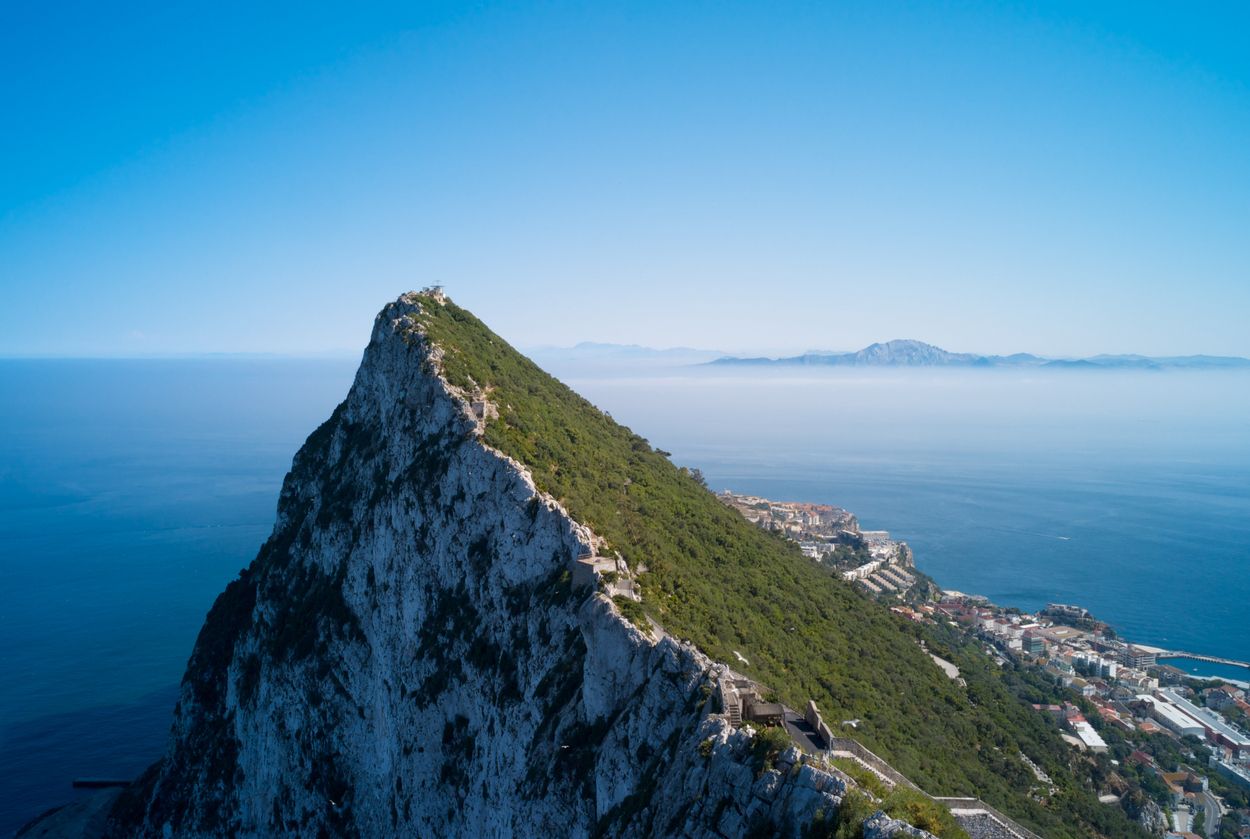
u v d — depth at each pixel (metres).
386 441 116.69
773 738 53.69
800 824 48.38
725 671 66.44
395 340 122.94
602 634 74.62
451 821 86.44
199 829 117.62
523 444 105.75
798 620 108.50
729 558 115.19
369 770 101.38
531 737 78.62
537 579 87.88
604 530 92.19
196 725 131.25
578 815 69.62
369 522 109.62
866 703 93.62
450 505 97.44
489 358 132.50
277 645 114.31
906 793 55.84
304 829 103.25
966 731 102.56
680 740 61.72
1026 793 94.44
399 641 100.31
